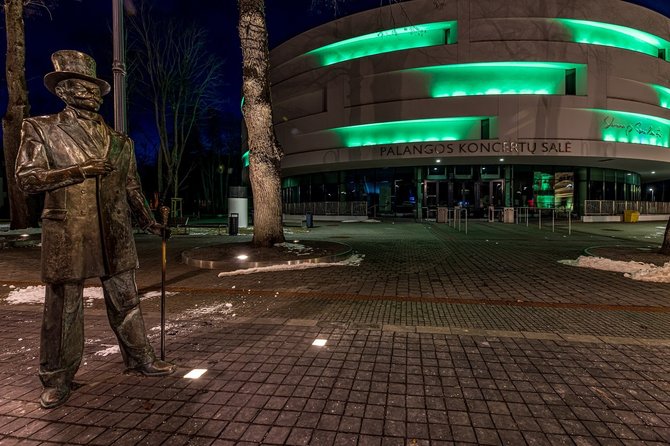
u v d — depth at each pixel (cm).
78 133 315
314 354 410
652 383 346
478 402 312
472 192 2939
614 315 558
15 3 1529
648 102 2728
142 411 298
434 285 755
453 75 2647
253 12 1077
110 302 346
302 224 2623
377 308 595
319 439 262
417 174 2988
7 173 1568
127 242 345
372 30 2831
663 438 264
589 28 2652
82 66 320
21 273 884
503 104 2517
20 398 318
